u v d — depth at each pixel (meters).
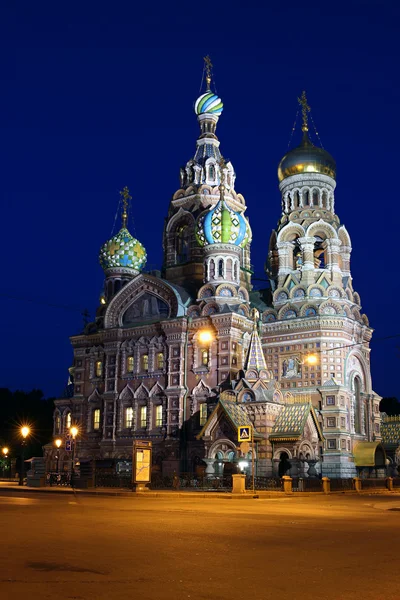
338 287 70.06
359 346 70.38
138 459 44.34
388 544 17.55
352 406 67.44
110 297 79.62
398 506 33.41
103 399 72.56
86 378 76.69
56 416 79.62
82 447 74.50
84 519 23.22
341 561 14.54
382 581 12.35
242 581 12.04
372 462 64.25
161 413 68.25
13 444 113.62
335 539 18.48
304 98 78.94
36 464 79.75
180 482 52.91
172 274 77.56
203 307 67.44
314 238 72.56
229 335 64.94
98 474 58.81
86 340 77.38
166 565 13.52
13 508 28.86
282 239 73.50
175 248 78.81
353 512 28.95
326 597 10.89
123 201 83.94
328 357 65.88
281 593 11.09
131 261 80.50
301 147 75.94
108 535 18.36
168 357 68.06
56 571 12.62
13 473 90.81
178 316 68.06
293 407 60.28
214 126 83.50
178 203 79.44
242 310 67.69
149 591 11.04
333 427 63.62
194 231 76.75
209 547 16.25
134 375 70.81
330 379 65.06
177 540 17.45
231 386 62.41
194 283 75.00
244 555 15.08
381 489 54.19
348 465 63.72
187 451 64.94
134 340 71.94
